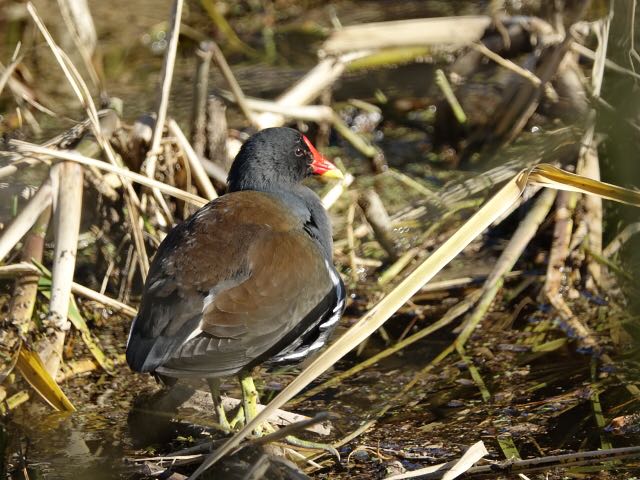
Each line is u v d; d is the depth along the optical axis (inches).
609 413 327.9
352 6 663.8
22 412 341.7
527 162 444.5
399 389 352.5
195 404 340.2
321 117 489.4
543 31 528.7
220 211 321.4
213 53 457.1
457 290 424.2
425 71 577.6
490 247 451.5
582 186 293.0
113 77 592.7
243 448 305.6
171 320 289.0
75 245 362.9
